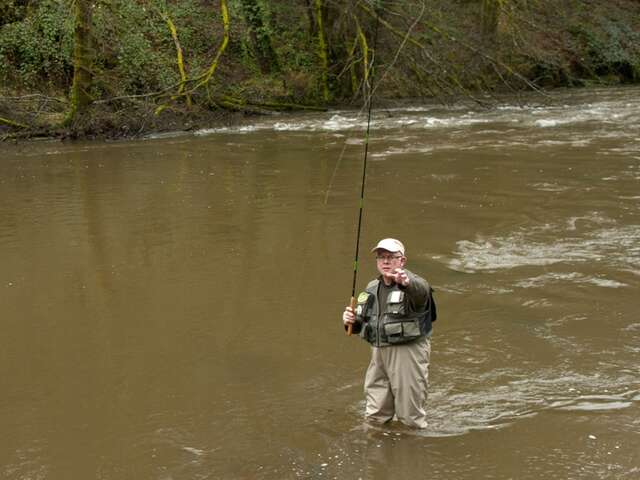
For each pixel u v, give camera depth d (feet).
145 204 37.32
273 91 81.41
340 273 26.45
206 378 18.75
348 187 40.42
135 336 21.45
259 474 14.30
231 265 27.53
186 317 22.76
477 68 86.22
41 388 18.43
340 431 15.87
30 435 16.16
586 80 106.93
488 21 89.30
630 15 116.67
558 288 24.62
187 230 32.35
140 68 73.61
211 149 55.62
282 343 20.77
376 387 15.96
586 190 38.45
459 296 24.06
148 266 27.63
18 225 33.81
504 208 35.22
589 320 21.91
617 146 51.70
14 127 63.46
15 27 72.08
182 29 81.97
